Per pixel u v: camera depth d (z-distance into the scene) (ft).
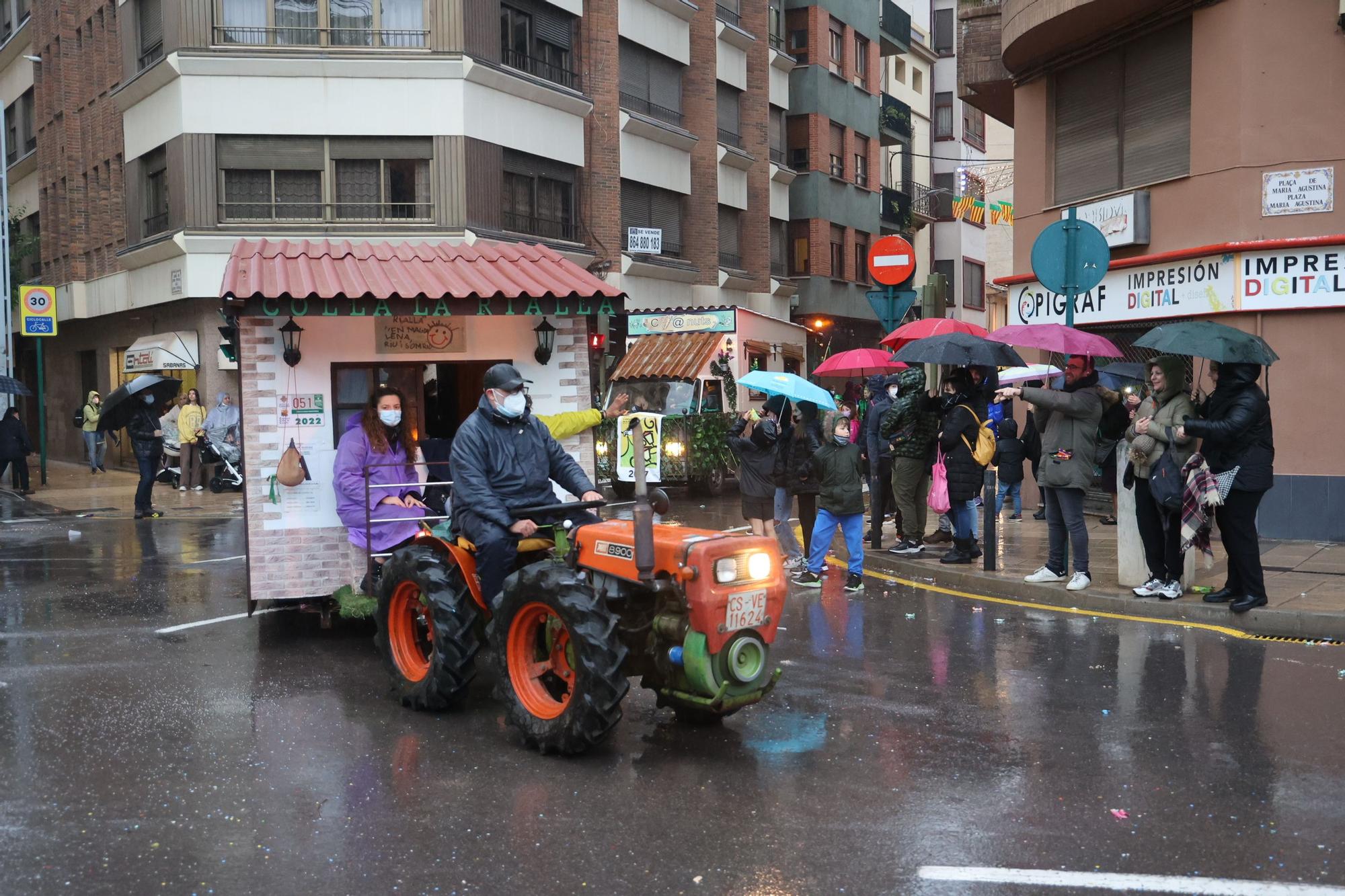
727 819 16.02
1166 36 46.26
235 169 73.72
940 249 156.56
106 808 16.58
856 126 131.64
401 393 26.99
